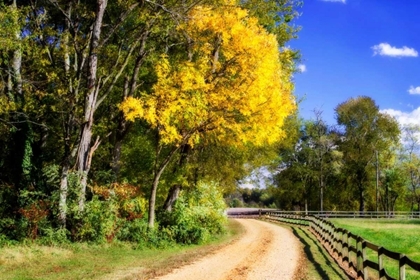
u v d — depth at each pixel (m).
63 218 19.33
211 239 25.92
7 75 24.25
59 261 14.29
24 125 23.14
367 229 40.38
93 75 20.70
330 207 77.75
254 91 21.83
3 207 21.09
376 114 74.94
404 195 80.75
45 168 20.55
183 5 22.00
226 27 22.00
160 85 21.08
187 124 21.78
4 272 12.02
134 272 13.11
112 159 24.14
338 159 72.94
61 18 26.12
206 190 28.50
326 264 16.70
